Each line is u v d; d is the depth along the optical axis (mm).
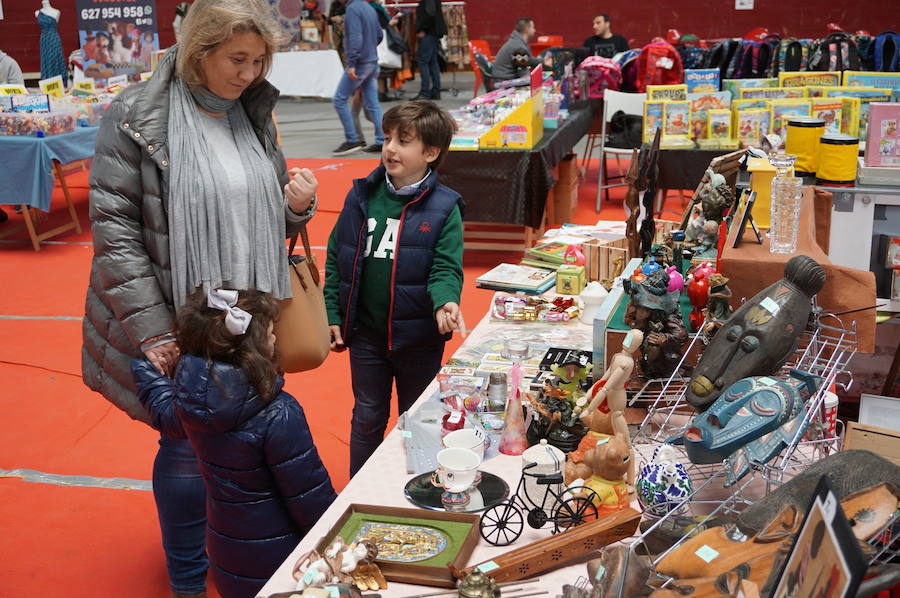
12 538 3365
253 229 2498
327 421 4363
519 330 3096
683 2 17750
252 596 2182
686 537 1522
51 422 4383
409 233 2959
